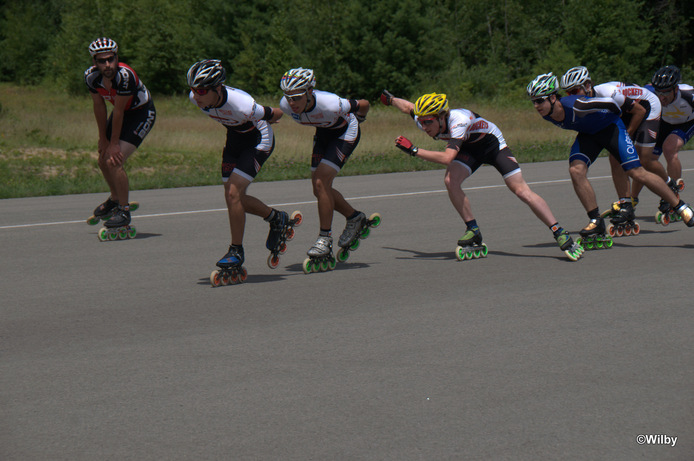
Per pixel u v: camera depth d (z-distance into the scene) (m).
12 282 10.09
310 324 7.70
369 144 34.00
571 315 7.82
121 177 13.52
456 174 11.08
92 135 35.59
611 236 12.98
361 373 6.14
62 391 5.86
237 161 9.97
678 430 4.91
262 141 9.93
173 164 29.09
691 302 8.24
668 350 6.59
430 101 10.16
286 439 4.87
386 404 5.45
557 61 86.25
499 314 7.94
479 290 9.09
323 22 85.19
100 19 98.75
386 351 6.73
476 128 10.87
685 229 13.50
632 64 88.00
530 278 9.71
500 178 22.61
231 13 94.81
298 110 9.82
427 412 5.28
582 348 6.69
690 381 5.80
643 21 91.31
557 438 4.80
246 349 6.87
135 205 13.68
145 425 5.14
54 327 7.79
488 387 5.75
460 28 101.88
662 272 9.85
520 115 55.84
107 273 10.62
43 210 17.48
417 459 4.54
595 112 11.57
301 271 10.61
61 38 103.69
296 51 86.75
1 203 18.97
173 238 13.52
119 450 4.76
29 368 6.44
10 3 131.00
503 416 5.18
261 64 90.56
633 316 7.73
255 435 4.95
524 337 7.07
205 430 5.04
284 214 10.53
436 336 7.18
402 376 6.05
